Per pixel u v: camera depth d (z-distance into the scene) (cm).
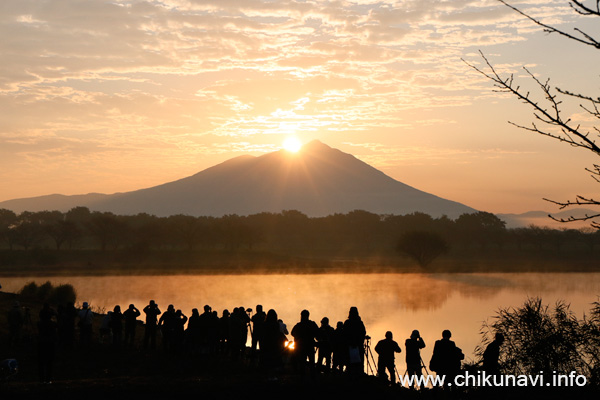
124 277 11881
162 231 17038
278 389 1934
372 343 4909
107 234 17212
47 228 17000
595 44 833
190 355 2805
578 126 875
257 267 14350
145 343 3033
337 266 14912
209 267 14188
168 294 8888
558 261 17788
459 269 14875
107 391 1897
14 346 2923
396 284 11006
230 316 2678
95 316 4425
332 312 7056
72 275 12031
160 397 1848
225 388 1947
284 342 2139
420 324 6097
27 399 1795
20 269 12812
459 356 1923
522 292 9562
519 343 1998
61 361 2681
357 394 1908
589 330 1894
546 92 891
